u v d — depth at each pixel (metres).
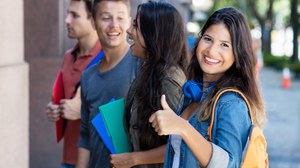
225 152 2.13
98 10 3.27
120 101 2.99
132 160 2.84
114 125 2.97
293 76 26.28
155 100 2.77
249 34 2.36
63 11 5.71
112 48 3.24
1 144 2.92
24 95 3.25
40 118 5.71
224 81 2.32
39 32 5.67
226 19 2.33
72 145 3.88
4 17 2.99
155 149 2.83
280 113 14.09
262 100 2.37
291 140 10.31
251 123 2.27
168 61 2.81
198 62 2.53
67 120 3.89
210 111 2.26
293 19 31.77
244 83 2.33
